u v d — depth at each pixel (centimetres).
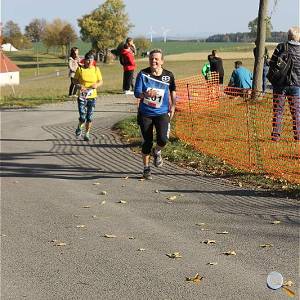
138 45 10656
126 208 736
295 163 943
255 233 616
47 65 11050
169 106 914
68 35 12581
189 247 576
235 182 870
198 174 936
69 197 805
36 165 1042
